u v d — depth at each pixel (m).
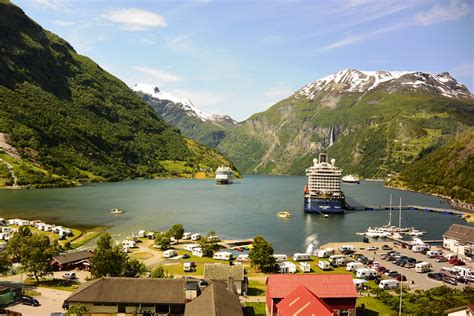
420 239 197.00
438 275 123.50
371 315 89.81
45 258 107.81
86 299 79.62
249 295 102.69
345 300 84.38
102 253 102.06
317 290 84.50
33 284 104.38
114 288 81.94
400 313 86.06
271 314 83.38
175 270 127.00
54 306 88.06
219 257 144.25
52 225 197.25
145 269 108.25
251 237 195.25
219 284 85.44
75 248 153.38
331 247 174.88
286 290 84.31
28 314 82.94
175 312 80.69
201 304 74.31
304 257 146.25
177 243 171.50
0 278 109.06
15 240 124.31
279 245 179.00
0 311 80.00
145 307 80.56
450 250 169.12
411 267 138.00
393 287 112.25
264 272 127.88
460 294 103.88
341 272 131.12
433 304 94.88
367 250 167.25
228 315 69.94
